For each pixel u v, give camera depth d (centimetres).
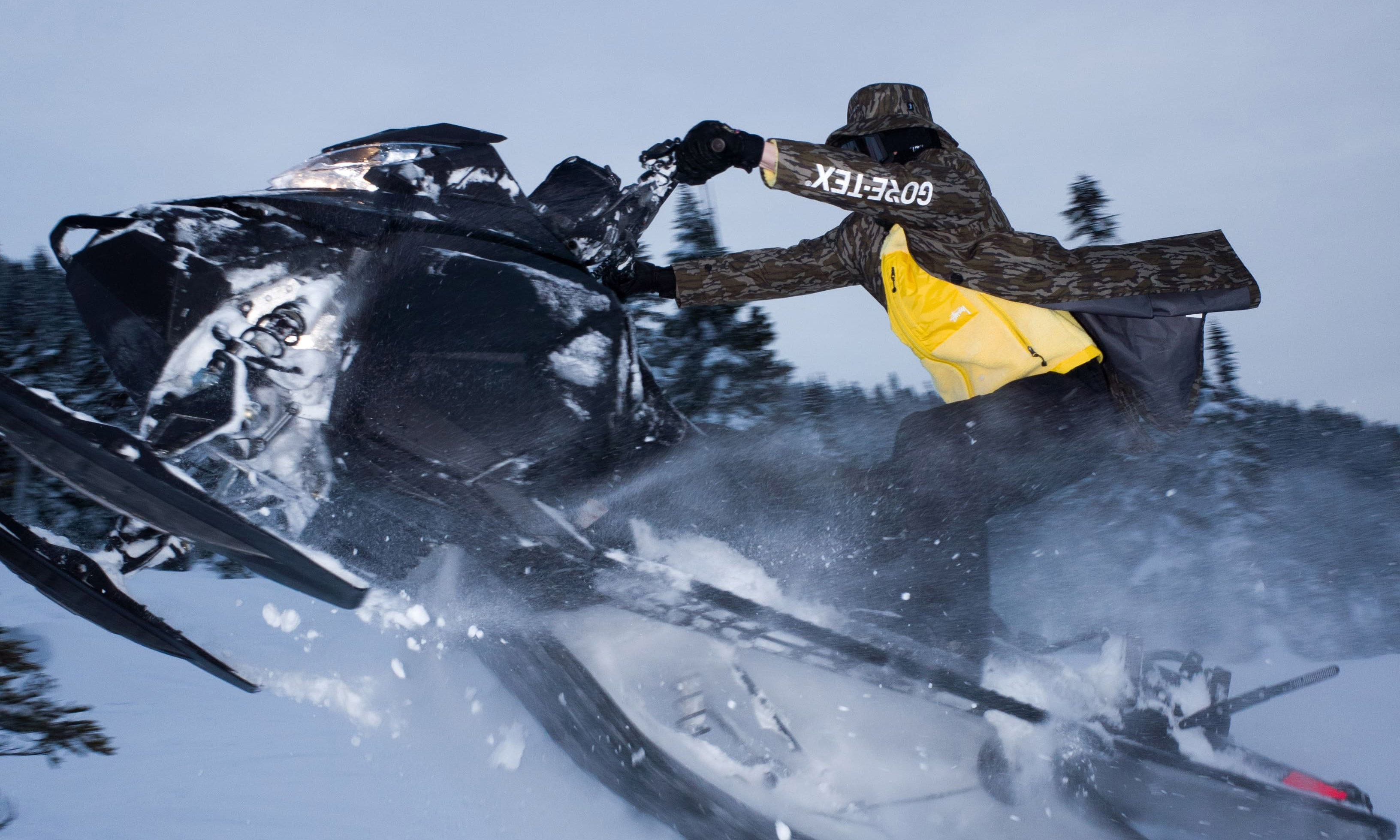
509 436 186
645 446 203
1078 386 234
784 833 210
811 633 218
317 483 189
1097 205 2138
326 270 178
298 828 226
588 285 192
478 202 193
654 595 206
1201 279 224
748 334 1009
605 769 229
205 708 357
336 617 464
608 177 218
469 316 181
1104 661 257
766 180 210
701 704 219
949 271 225
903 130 226
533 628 212
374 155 194
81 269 175
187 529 170
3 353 891
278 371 175
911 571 232
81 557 194
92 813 239
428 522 199
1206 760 254
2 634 342
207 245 173
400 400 181
